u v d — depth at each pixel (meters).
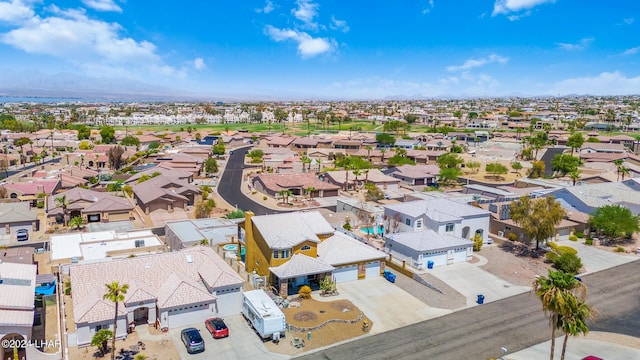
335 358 41.47
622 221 76.00
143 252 65.69
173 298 46.16
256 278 57.44
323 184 123.62
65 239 70.12
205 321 47.09
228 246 69.69
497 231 80.69
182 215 98.12
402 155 179.62
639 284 60.12
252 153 182.88
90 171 140.12
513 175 156.25
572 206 89.81
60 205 91.44
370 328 47.19
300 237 59.31
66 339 41.88
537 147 190.00
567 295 33.88
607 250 74.31
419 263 64.31
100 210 91.06
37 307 50.62
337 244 62.06
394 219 77.81
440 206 78.25
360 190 127.75
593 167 157.25
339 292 56.28
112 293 38.41
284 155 182.62
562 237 79.62
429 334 46.19
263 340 44.22
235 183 136.50
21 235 79.75
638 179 105.25
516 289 57.94
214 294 48.34
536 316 50.56
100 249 65.75
